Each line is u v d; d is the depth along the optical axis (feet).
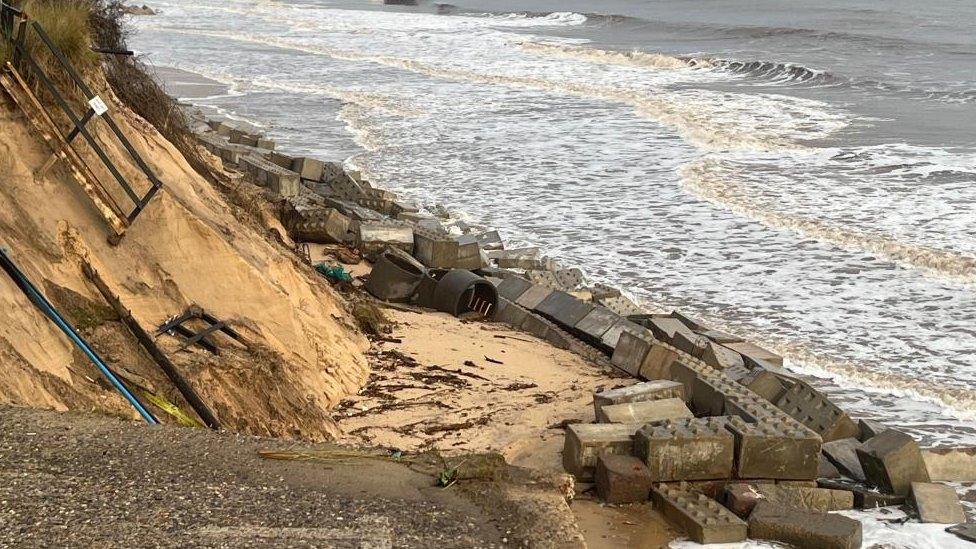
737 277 61.41
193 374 30.81
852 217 72.90
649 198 79.71
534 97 131.85
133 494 20.71
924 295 58.13
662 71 160.45
